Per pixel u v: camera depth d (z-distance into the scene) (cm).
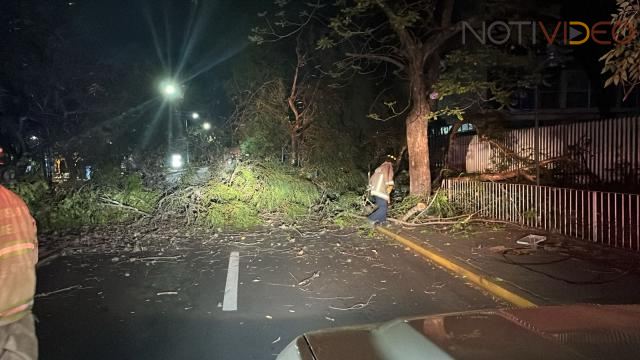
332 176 1741
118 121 1941
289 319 656
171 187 1537
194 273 906
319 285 816
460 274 866
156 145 1883
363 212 1458
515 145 1767
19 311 310
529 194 1234
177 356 543
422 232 1219
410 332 273
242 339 589
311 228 1378
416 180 1502
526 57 1424
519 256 938
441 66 1612
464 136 2052
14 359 306
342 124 1972
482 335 255
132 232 1321
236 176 1488
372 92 2023
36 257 326
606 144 1452
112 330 623
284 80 1977
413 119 1492
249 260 1005
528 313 295
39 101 1838
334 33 1549
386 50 1695
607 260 891
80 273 913
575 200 1080
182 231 1332
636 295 692
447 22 1412
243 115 1836
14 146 1836
